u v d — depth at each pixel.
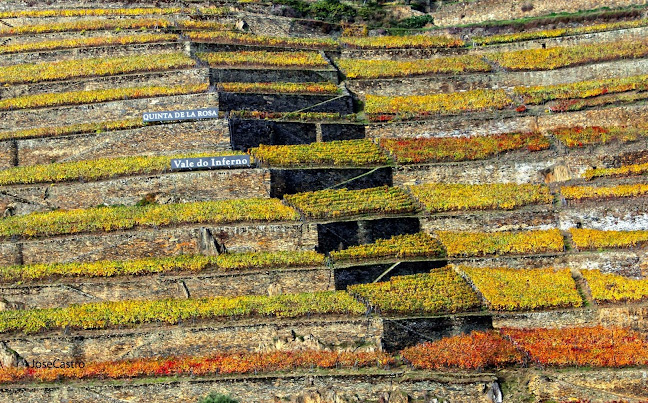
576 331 134.75
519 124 172.12
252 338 131.38
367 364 127.00
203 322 132.62
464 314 135.38
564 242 149.38
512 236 150.00
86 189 154.88
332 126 170.62
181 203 153.25
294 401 123.81
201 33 198.12
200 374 125.25
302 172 157.38
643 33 197.88
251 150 160.62
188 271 140.88
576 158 160.75
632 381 126.31
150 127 163.25
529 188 158.75
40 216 150.75
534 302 137.12
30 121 171.12
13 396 124.25
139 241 144.88
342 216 150.62
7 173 158.88
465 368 126.88
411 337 132.38
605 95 176.12
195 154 160.12
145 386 124.25
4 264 144.38
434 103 178.88
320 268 140.50
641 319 136.88
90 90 178.62
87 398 124.38
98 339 130.62
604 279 141.75
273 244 145.88
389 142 167.62
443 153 163.88
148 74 179.00
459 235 150.25
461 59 196.38
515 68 189.75
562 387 126.19
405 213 153.38
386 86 187.00
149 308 134.62
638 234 148.75
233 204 150.75
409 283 140.00
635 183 157.12
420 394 124.81
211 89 173.00
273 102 173.62
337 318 132.50
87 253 144.75
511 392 126.31
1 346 130.00
